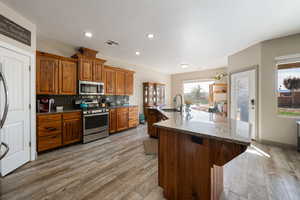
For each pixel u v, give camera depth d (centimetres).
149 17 220
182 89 716
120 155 258
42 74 272
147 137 372
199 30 261
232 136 106
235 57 394
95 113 344
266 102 313
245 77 359
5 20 188
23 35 215
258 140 326
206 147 120
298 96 282
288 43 284
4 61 186
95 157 249
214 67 590
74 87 326
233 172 201
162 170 152
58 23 237
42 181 178
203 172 123
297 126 275
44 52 281
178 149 139
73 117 306
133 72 494
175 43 324
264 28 254
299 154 259
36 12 204
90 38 301
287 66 291
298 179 183
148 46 347
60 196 152
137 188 166
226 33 273
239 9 196
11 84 196
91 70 354
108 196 152
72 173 197
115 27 251
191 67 594
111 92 416
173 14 210
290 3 183
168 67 595
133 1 182
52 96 315
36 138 248
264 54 312
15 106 202
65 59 309
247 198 150
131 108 461
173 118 192
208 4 186
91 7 194
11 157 196
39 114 252
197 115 220
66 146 303
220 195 153
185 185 135
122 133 413
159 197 151
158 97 621
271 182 177
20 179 182
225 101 515
